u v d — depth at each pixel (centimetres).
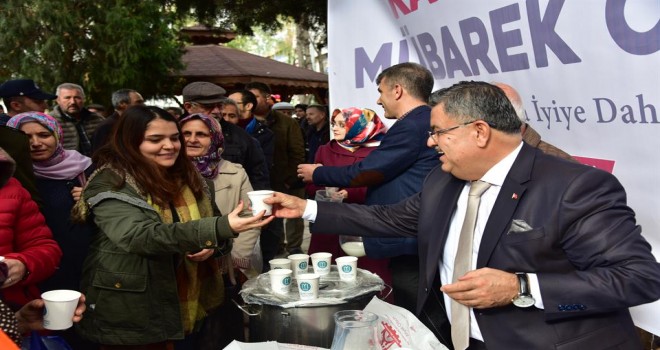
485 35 317
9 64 1040
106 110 1095
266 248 522
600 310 177
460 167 200
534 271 187
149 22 1052
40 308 201
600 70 260
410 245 313
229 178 364
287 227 692
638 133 248
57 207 336
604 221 178
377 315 201
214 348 307
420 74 329
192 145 348
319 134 874
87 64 1046
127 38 1015
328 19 454
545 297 178
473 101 193
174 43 1131
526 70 296
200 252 265
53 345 197
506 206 192
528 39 292
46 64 1033
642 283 171
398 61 394
